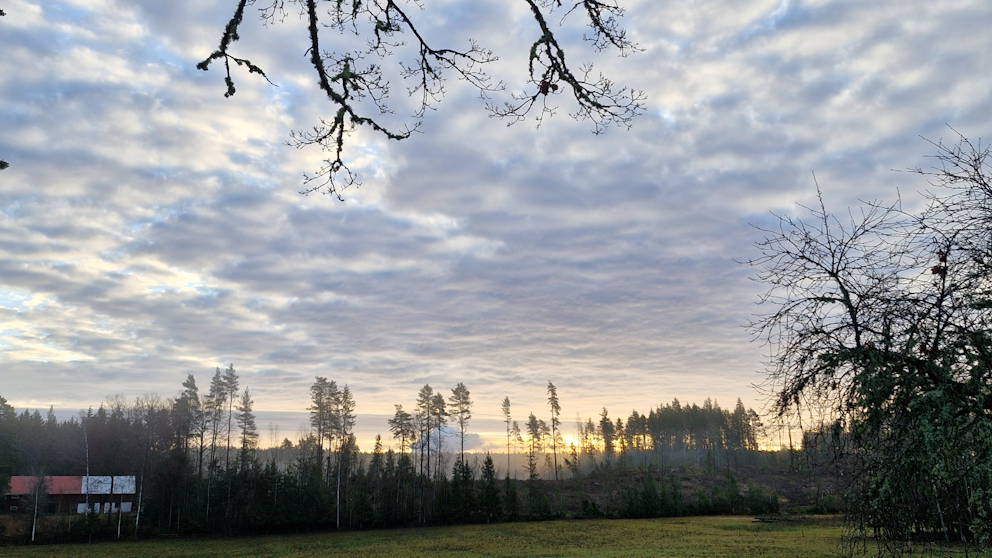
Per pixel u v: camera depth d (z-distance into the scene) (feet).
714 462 346.54
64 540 179.73
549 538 171.01
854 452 20.38
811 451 21.27
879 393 19.15
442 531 201.67
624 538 165.48
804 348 20.85
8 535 176.55
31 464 223.71
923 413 18.45
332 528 216.95
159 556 147.43
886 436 19.83
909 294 19.85
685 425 389.19
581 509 260.21
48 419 311.68
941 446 18.19
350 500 228.63
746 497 256.93
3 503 208.13
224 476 223.10
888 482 19.04
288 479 222.07
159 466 216.74
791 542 144.46
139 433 241.76
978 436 18.21
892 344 19.20
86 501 208.33
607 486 295.28
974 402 18.65
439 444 269.23
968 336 18.35
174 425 229.66
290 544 171.42
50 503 213.46
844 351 19.97
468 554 139.13
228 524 204.54
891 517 19.81
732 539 153.89
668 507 244.42
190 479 214.48
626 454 380.78
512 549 147.13
